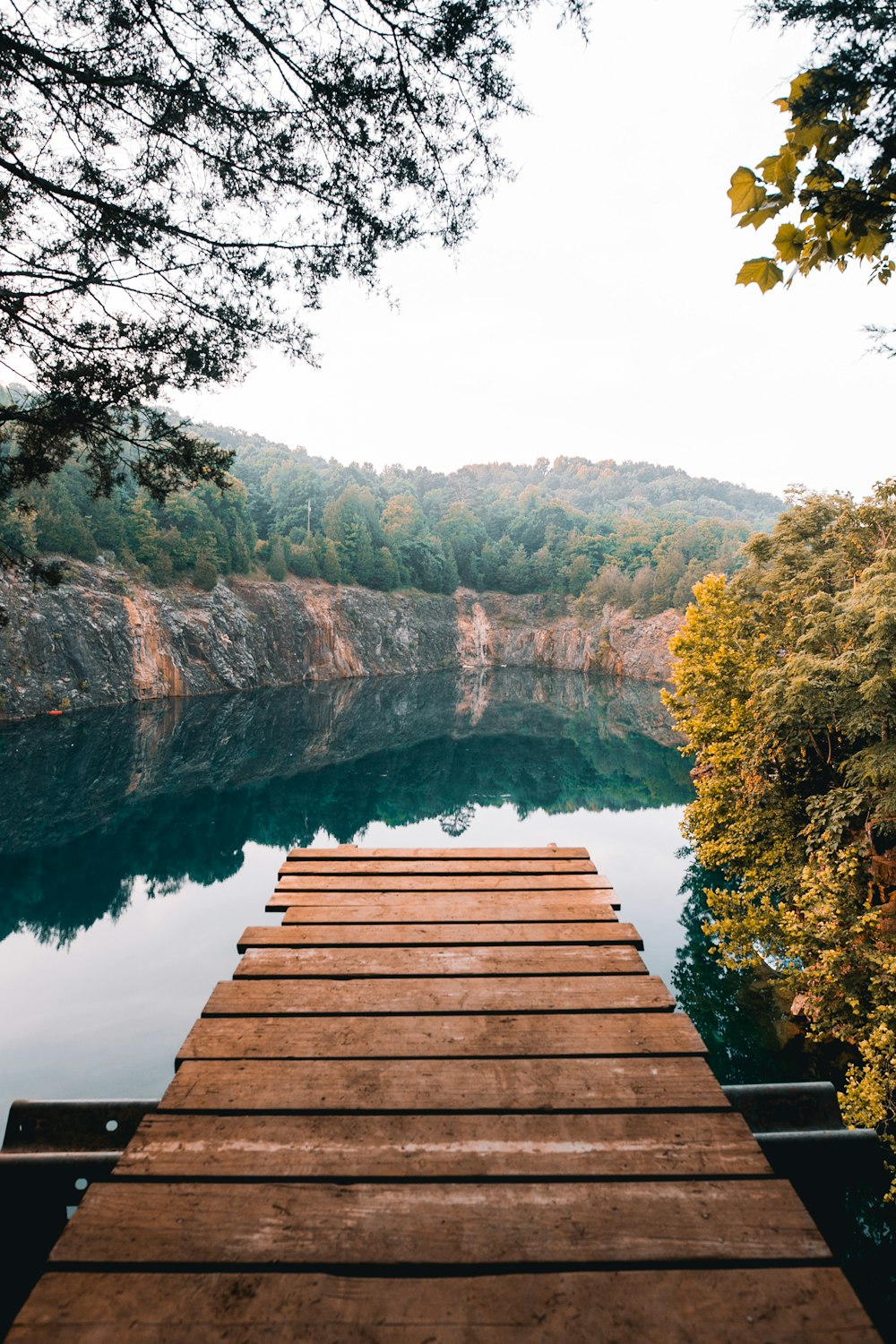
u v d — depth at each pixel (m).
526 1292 1.86
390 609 119.62
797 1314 1.80
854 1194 11.52
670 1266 1.96
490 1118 2.51
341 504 123.88
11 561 8.52
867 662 16.52
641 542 144.25
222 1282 1.87
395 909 4.22
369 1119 2.50
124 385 6.75
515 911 4.20
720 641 25.62
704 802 23.62
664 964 21.36
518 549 146.62
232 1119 2.49
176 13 5.15
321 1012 3.14
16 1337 1.73
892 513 21.95
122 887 29.23
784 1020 17.64
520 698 99.38
